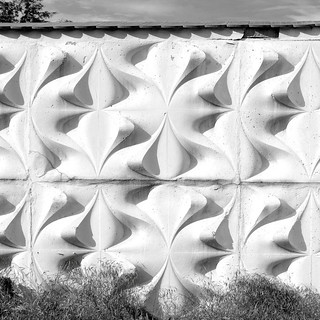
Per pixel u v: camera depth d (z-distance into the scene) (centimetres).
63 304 548
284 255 588
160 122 586
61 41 591
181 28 589
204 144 584
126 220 588
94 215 591
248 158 588
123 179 588
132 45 589
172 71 588
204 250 587
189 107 585
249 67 587
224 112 588
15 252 594
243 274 587
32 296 566
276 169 589
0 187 592
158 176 588
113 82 588
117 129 584
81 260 593
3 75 590
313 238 589
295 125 588
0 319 531
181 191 588
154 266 588
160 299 586
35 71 590
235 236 589
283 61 585
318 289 590
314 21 583
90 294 556
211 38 589
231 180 588
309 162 588
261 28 591
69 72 589
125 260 587
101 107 589
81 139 590
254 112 585
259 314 536
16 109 589
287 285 584
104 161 588
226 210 587
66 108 587
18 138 590
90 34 591
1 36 593
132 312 562
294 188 588
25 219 593
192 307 577
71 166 591
